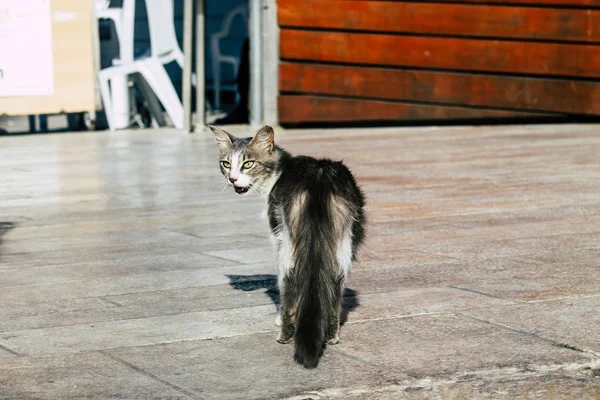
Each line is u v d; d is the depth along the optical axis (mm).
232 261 7898
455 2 19359
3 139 18672
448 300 6367
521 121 19766
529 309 6062
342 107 20031
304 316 4973
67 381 4848
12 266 7875
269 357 5180
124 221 9914
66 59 18828
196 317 6090
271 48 19859
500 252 7953
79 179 13008
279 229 5312
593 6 18828
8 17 18203
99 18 20031
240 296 6656
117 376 4914
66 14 18703
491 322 5781
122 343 5527
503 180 12094
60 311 6359
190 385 4746
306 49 19875
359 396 4586
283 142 17156
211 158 15070
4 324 6043
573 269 7223
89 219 10070
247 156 5602
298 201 5184
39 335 5750
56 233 9328
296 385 4715
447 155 14828
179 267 7703
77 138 18562
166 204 10938
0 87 18344
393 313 6059
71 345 5516
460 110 19766
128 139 18203
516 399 4512
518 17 19188
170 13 20047
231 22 26047
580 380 4750
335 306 5301
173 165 14305
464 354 5156
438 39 19547
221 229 9398
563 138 16812
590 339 5367
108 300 6641
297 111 20094
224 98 26109
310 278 5020
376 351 5254
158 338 5613
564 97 19312
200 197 11375
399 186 11758
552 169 12992
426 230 9023
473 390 4637
